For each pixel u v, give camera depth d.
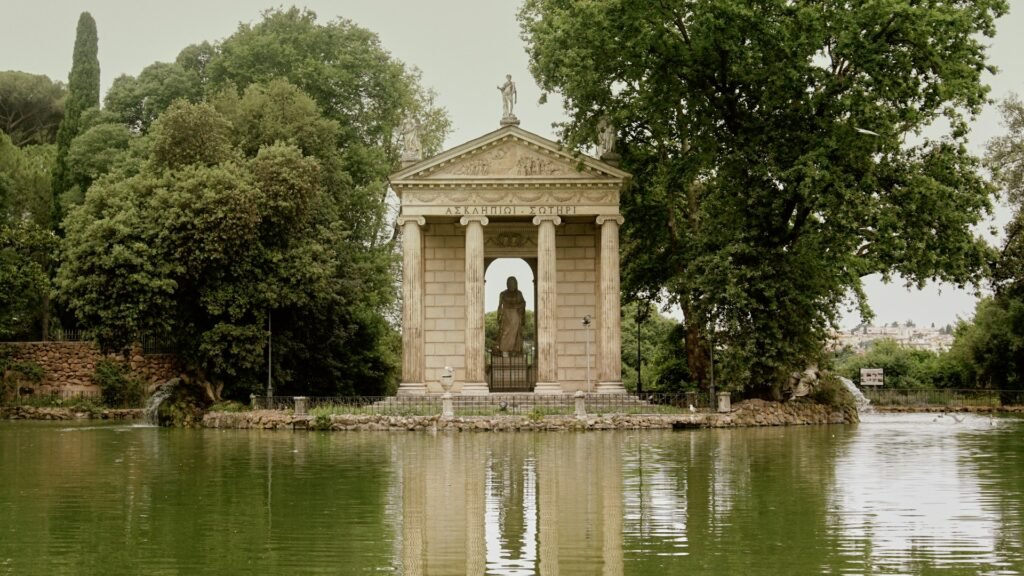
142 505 31.88
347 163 97.44
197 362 78.06
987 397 101.81
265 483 36.91
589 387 83.69
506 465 42.31
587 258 85.94
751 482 36.09
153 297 73.94
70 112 110.19
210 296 75.56
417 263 81.69
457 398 76.25
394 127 106.44
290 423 67.62
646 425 65.31
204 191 74.25
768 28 66.12
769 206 69.69
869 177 66.62
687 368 95.44
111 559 23.88
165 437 61.19
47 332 102.94
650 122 76.50
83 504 32.16
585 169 80.31
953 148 69.31
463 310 85.75
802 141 68.75
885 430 64.19
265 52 98.06
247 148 86.81
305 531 27.28
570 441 55.34
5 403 91.50
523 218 84.50
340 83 99.81
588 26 71.12
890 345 133.00
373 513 30.03
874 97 66.06
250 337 76.00
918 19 63.78
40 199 106.81
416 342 81.75
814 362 75.12
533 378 87.38
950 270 68.75
